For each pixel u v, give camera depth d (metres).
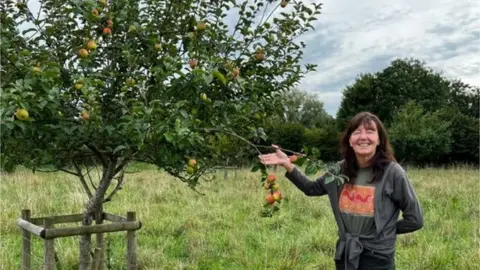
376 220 2.21
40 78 1.88
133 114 1.93
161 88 2.18
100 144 2.35
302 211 6.54
